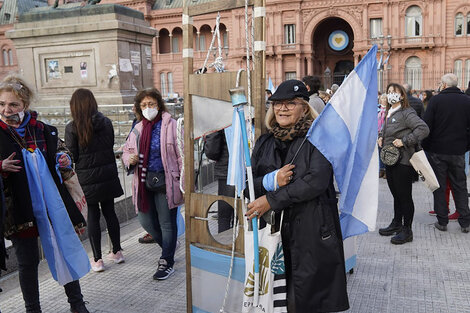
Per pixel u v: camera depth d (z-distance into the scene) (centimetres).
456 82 548
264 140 266
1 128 303
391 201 714
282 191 239
